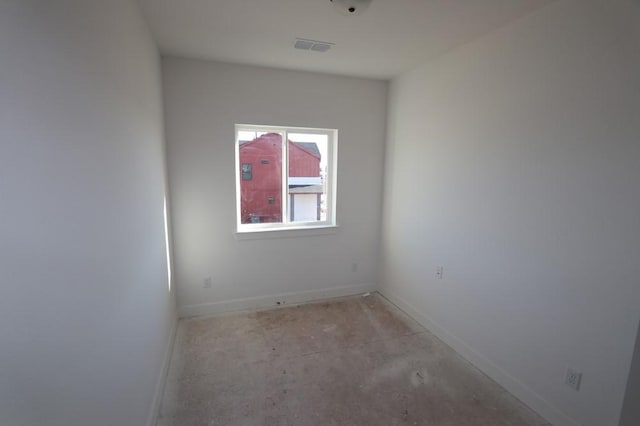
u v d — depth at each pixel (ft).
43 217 2.32
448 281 8.32
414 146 9.50
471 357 7.61
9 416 1.90
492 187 6.89
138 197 5.09
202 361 7.48
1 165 1.86
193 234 9.36
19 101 2.06
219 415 5.89
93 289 3.18
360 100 10.52
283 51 7.99
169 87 8.55
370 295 11.55
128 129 4.63
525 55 6.02
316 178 10.89
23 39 2.10
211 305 9.87
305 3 5.64
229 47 7.77
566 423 5.59
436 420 5.85
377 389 6.65
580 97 5.16
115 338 3.79
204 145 9.07
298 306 10.55
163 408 6.03
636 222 4.59
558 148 5.53
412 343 8.42
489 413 6.04
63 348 2.56
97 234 3.32
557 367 5.72
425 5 5.62
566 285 5.52
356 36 7.05
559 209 5.57
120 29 4.39
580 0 5.08
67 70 2.73
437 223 8.66
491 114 6.84
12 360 1.94
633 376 4.75
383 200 11.30
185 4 5.65
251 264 10.15
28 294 2.12
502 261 6.72
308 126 10.01
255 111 9.39
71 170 2.77
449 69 7.99
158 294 6.55
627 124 4.61
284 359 7.62
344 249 11.23
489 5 5.60
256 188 10.28
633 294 4.67
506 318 6.68
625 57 4.59
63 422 2.53
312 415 5.93
